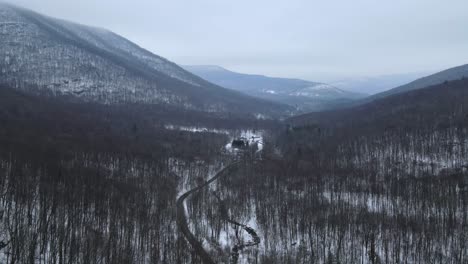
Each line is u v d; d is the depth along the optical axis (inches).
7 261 2807.6
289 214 4899.1
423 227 4308.6
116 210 4133.9
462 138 6791.3
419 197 5167.3
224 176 6771.7
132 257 3489.2
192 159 7721.5
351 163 7027.6
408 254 3973.9
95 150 6358.3
